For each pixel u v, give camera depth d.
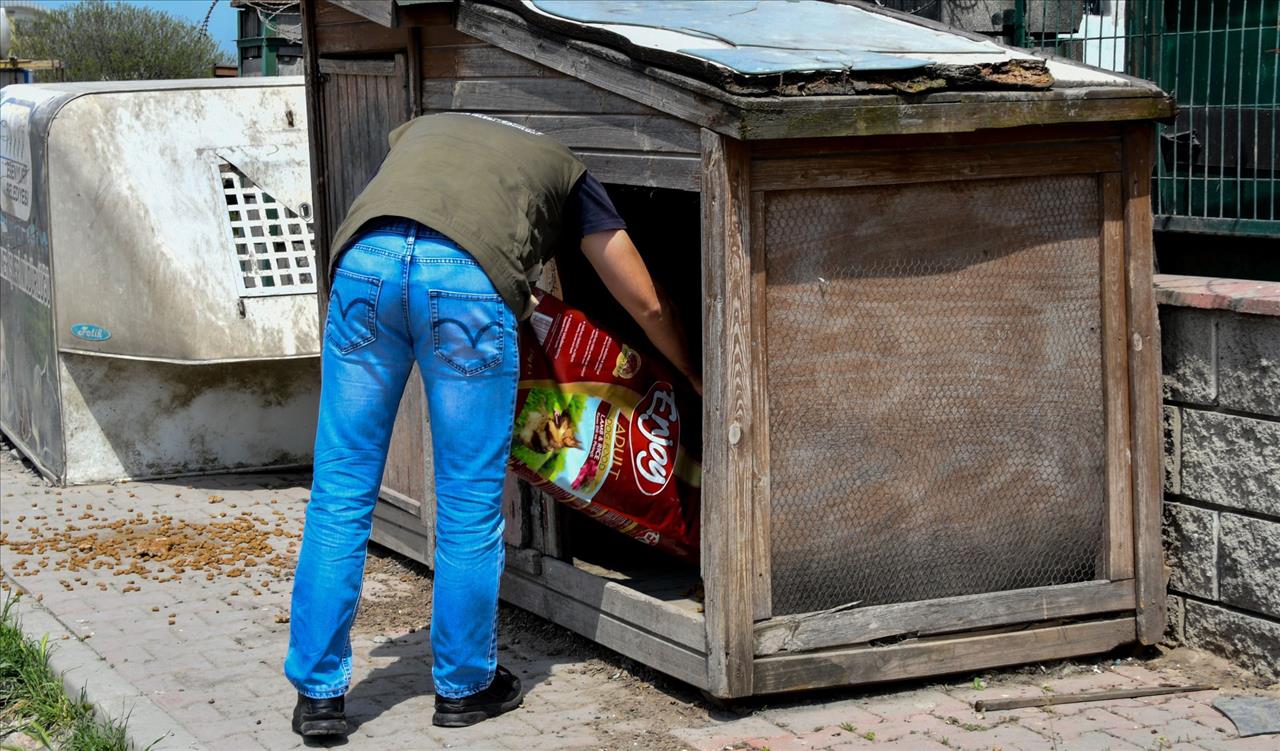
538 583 4.67
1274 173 4.98
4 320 8.01
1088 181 4.16
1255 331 4.05
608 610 4.33
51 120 6.86
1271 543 4.08
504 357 3.77
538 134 4.00
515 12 4.29
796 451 3.90
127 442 7.15
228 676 4.37
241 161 6.96
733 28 4.20
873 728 3.82
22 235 7.45
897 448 4.02
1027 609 4.16
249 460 7.34
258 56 14.45
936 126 3.75
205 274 6.73
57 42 27.52
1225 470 4.19
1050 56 4.50
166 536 6.13
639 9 4.38
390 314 3.73
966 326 4.06
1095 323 4.21
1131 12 5.47
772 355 3.84
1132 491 4.26
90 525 6.30
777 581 3.92
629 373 4.17
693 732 3.83
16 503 6.73
